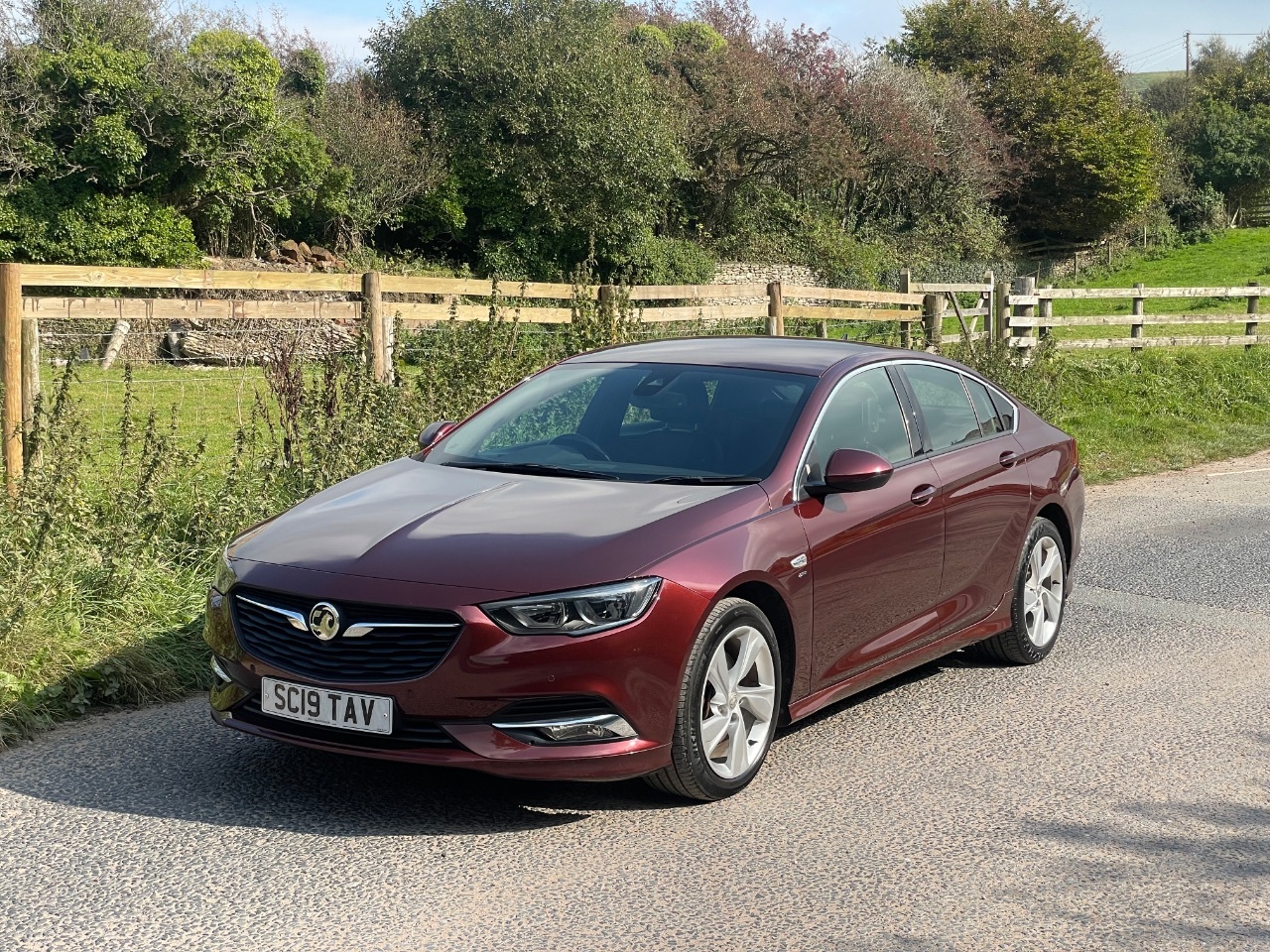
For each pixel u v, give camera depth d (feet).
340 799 14.34
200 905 11.68
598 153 116.57
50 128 85.10
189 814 13.83
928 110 162.81
